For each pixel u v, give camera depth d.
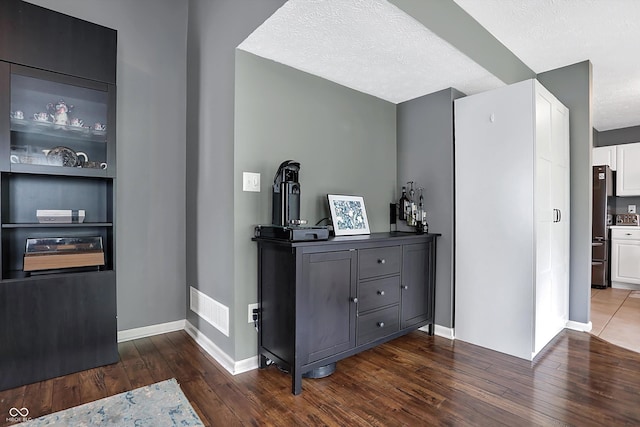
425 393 1.87
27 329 1.95
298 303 1.87
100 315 2.19
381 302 2.35
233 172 2.12
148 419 1.61
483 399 1.80
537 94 2.34
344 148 2.75
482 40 2.38
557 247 2.73
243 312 2.15
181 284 2.89
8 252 2.14
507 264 2.43
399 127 3.17
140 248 2.69
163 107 2.79
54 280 2.04
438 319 2.82
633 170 4.72
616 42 2.62
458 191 2.71
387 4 1.66
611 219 5.06
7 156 1.90
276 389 1.91
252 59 2.18
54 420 1.60
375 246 2.29
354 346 2.17
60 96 2.16
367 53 2.18
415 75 2.53
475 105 2.61
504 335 2.44
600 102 4.02
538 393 1.86
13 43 1.91
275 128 2.30
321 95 2.58
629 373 2.10
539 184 2.39
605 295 4.20
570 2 2.12
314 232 2.01
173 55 2.84
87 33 2.15
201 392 1.87
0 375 1.87
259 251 2.18
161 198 2.79
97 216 2.47
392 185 3.15
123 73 2.61
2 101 1.88
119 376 2.05
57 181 2.32
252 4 1.92
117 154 2.58
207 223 2.48
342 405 1.75
